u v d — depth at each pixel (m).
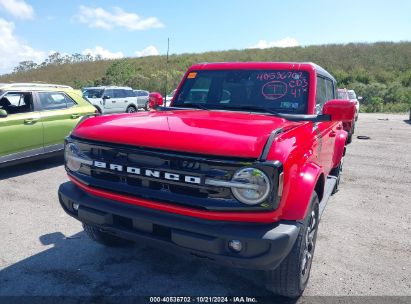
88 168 2.94
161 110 4.10
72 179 3.13
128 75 40.81
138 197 2.65
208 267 3.55
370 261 3.85
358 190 6.60
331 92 5.02
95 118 3.28
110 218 2.81
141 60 56.41
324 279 3.43
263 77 3.96
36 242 4.04
